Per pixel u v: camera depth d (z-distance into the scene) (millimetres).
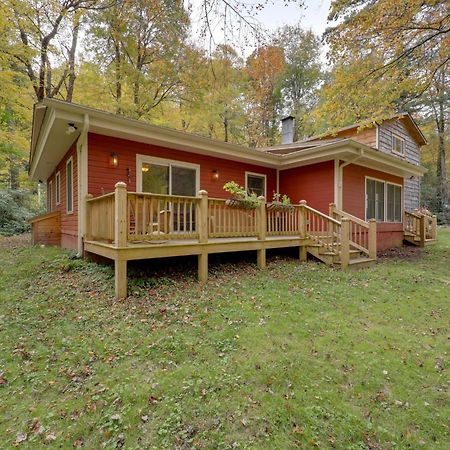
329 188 9008
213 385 2699
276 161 9422
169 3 6574
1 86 10164
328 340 3514
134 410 2422
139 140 7070
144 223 4789
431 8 6387
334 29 7387
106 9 11398
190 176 8164
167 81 13367
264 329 3713
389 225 11289
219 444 2125
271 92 19953
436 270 7145
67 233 8281
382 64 7531
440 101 19484
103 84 12938
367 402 2549
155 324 3801
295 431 2242
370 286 5566
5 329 3662
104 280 5152
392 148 13758
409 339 3615
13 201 15172
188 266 6223
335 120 8836
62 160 9156
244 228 6297
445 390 2721
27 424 2299
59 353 3197
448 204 22172
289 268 6637
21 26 10641
